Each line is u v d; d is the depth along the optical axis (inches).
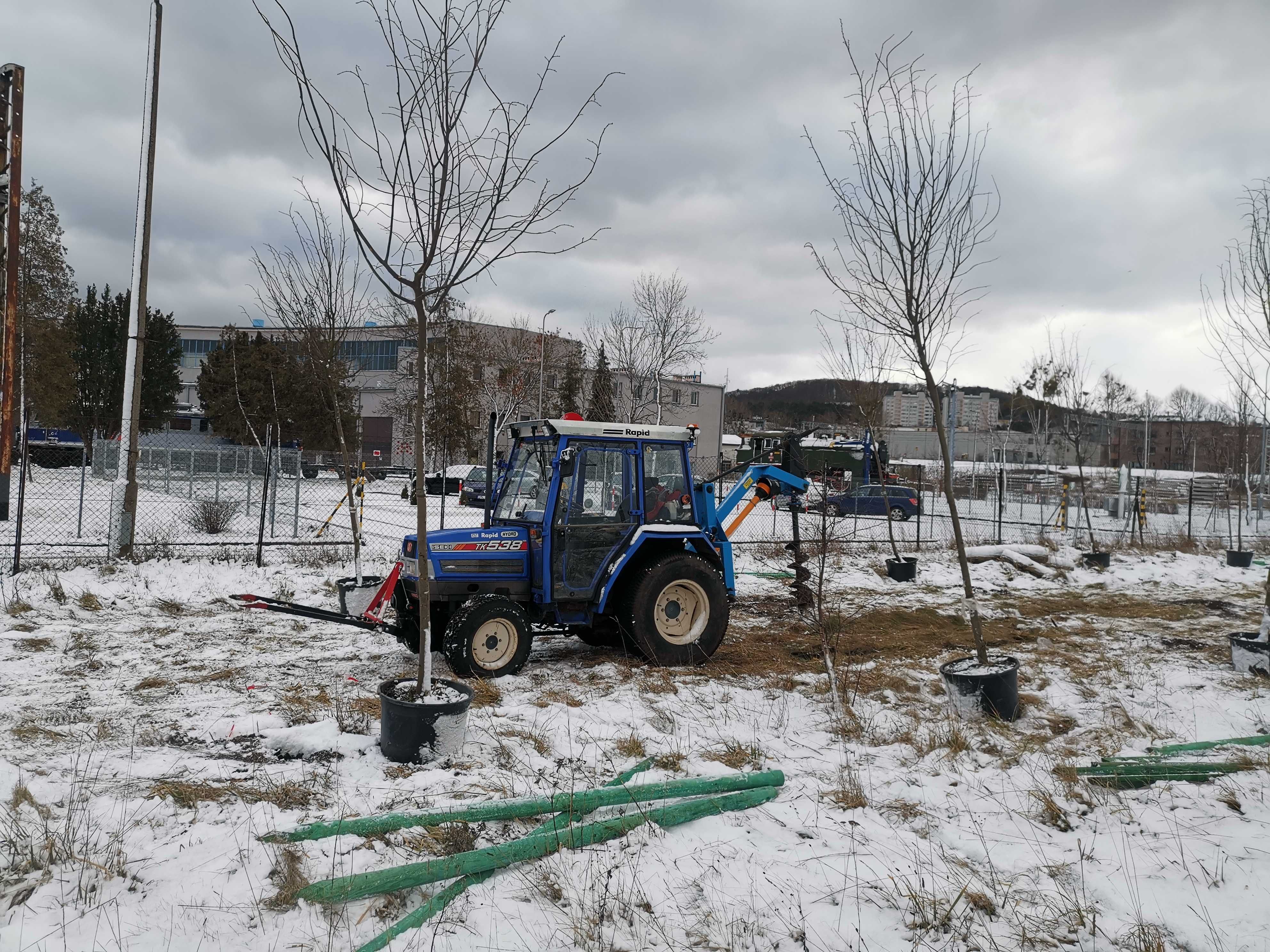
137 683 263.3
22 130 363.3
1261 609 461.4
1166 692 280.8
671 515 313.4
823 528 276.4
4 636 308.3
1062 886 149.9
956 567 589.3
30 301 1122.7
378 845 151.5
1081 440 974.4
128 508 466.9
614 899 138.6
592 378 1191.6
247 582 436.8
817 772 203.2
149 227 475.8
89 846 144.6
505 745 207.6
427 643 202.4
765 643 353.4
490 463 316.8
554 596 289.6
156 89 481.4
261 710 235.6
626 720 235.6
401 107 180.7
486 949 125.0
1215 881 150.3
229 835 152.1
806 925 135.4
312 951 121.6
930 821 175.8
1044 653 336.2
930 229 243.6
